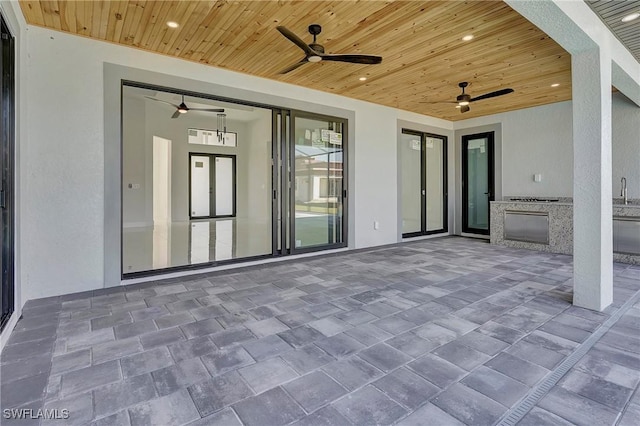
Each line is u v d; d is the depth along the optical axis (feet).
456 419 5.09
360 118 19.76
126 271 13.65
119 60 12.02
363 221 20.01
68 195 11.15
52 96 10.87
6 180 8.21
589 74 9.59
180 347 7.41
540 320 8.90
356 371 6.44
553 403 5.48
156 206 36.32
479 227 24.57
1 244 7.60
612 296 10.29
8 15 8.25
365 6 9.74
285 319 9.02
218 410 5.29
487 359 6.89
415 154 23.67
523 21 10.59
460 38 11.73
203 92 13.97
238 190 38.55
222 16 10.25
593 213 9.62
